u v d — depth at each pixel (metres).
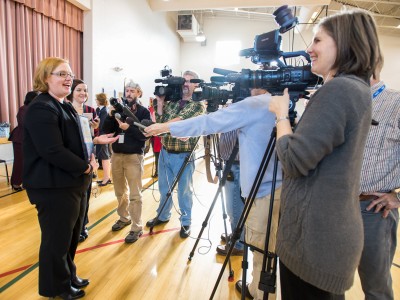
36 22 4.45
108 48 5.80
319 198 0.71
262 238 1.29
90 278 1.81
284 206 0.81
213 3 7.08
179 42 10.47
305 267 0.74
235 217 2.03
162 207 2.44
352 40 0.74
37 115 1.30
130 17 6.62
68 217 1.43
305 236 0.73
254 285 1.42
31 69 4.44
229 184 2.03
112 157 2.41
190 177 2.47
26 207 3.03
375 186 1.11
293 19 1.06
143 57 7.45
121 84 6.38
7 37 4.03
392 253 1.17
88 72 5.33
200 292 1.71
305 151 0.69
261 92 1.27
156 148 4.55
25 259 2.02
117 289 1.72
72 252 1.65
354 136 0.69
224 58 10.43
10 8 4.05
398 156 1.10
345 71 0.76
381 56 0.78
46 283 1.43
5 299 1.59
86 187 1.57
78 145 1.50
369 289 1.18
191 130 1.23
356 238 0.73
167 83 2.03
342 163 0.70
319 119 0.69
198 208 3.29
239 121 1.20
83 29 5.32
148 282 1.79
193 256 2.12
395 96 1.10
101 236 2.42
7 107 4.08
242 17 10.16
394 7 8.27
